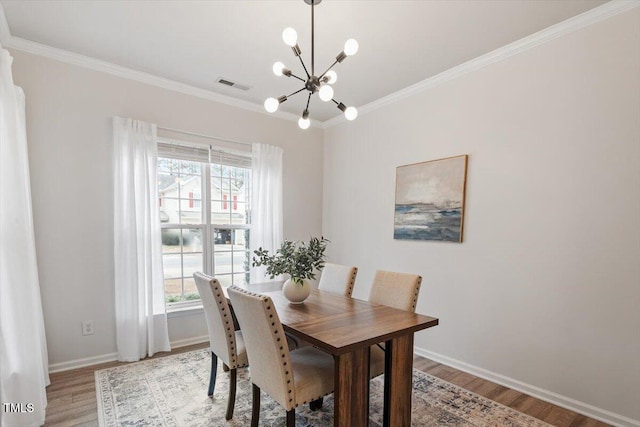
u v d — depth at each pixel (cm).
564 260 223
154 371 266
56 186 264
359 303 229
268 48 258
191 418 204
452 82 292
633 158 196
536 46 238
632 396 196
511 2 199
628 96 198
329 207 434
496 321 260
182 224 336
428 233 309
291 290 221
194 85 328
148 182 295
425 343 312
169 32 237
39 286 251
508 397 235
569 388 221
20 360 189
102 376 256
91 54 269
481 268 270
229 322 202
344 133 411
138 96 301
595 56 210
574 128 219
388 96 347
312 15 197
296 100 363
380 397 238
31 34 240
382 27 227
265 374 170
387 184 354
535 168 238
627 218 198
